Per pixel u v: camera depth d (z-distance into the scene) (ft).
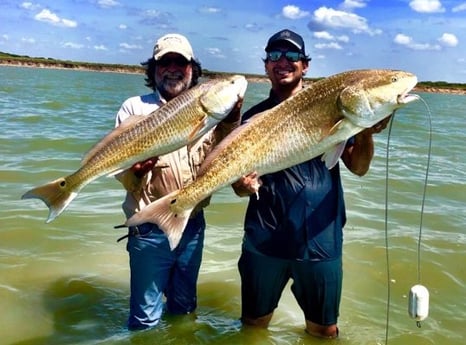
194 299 7.03
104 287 8.40
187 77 6.41
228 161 5.41
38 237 10.21
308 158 5.29
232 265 9.27
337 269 6.30
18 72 104.88
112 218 11.48
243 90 5.45
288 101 5.30
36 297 7.98
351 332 7.06
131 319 6.70
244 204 12.76
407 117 43.42
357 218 12.09
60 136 21.13
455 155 22.63
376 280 8.76
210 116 5.38
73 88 60.18
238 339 6.70
